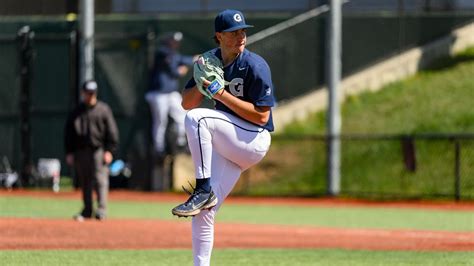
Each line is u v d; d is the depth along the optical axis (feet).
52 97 311.27
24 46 308.40
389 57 338.75
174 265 126.00
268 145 96.43
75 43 310.04
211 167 95.30
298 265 127.95
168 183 300.81
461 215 234.99
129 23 326.85
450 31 342.85
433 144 303.89
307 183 302.25
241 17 94.63
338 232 183.73
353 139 291.58
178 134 301.63
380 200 284.20
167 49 302.04
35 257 131.34
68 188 305.32
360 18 338.13
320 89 327.88
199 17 330.54
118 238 161.07
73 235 163.22
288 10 337.72
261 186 303.07
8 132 311.06
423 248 152.05
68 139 191.72
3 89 312.71
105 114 191.11
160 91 300.61
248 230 184.85
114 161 303.07
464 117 315.99
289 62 327.06
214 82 93.09
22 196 270.05
